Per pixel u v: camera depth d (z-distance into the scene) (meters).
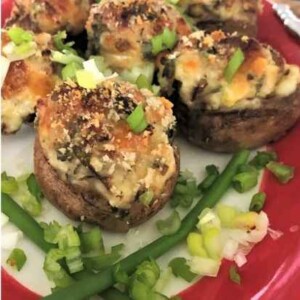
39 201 0.10
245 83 0.11
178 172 0.10
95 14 0.12
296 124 0.11
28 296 0.09
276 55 0.11
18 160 0.11
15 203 0.10
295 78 0.11
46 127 0.10
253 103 0.11
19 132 0.11
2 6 0.13
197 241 0.10
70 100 0.10
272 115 0.11
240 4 0.13
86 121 0.10
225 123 0.11
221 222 0.10
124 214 0.10
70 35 0.12
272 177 0.11
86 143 0.09
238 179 0.11
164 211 0.10
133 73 0.11
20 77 0.11
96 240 0.10
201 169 0.11
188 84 0.11
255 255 0.10
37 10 0.12
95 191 0.09
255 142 0.11
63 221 0.10
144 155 0.10
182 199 0.10
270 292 0.09
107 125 0.10
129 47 0.11
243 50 0.11
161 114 0.10
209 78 0.11
